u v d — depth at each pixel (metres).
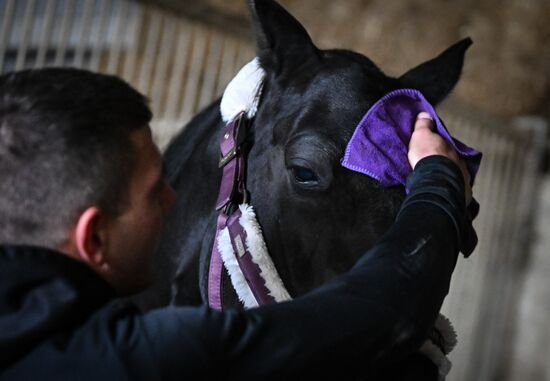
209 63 3.30
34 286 0.75
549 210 4.77
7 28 2.57
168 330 0.75
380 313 0.79
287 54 1.39
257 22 1.40
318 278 1.26
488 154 4.39
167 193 0.93
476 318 4.54
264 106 1.39
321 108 1.28
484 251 4.50
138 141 0.86
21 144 0.78
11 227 0.78
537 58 5.07
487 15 5.07
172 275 1.56
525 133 4.72
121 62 3.22
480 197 4.38
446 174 0.97
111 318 0.76
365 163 1.17
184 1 3.10
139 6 3.03
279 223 1.30
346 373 0.77
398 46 5.09
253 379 0.75
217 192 1.47
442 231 0.88
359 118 1.25
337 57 1.39
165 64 3.15
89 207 0.80
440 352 1.07
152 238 0.88
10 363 0.72
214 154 1.48
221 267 1.36
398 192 1.18
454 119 4.01
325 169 1.22
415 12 5.08
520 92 5.04
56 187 0.78
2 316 0.73
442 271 0.84
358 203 1.20
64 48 2.75
